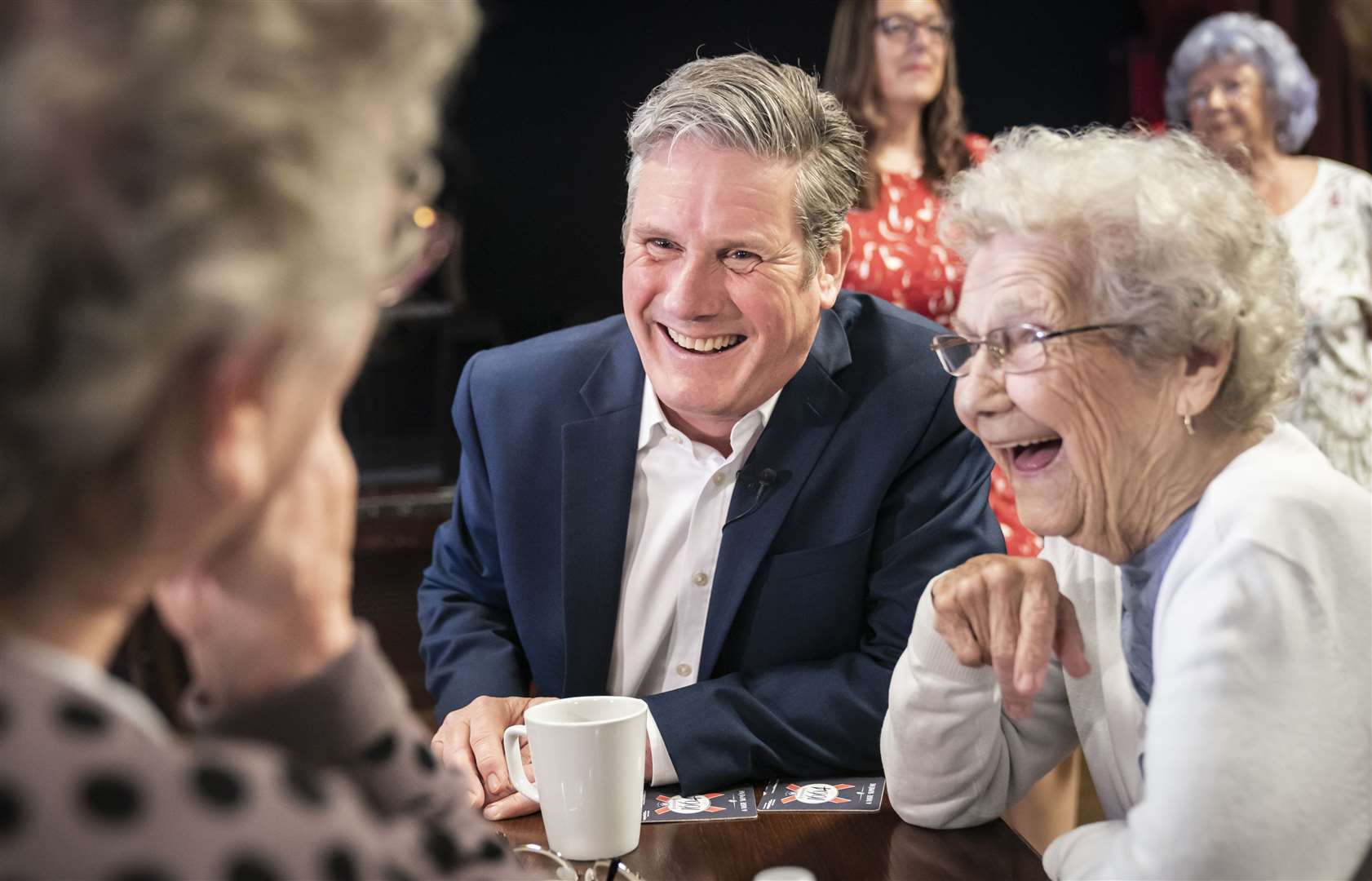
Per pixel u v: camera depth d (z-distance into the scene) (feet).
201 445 1.55
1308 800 3.01
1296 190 9.46
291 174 1.49
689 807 4.31
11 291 1.36
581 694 5.17
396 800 2.25
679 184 4.70
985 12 22.07
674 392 4.93
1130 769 3.87
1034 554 7.80
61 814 1.40
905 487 5.13
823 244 4.89
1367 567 3.21
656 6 22.25
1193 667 3.12
